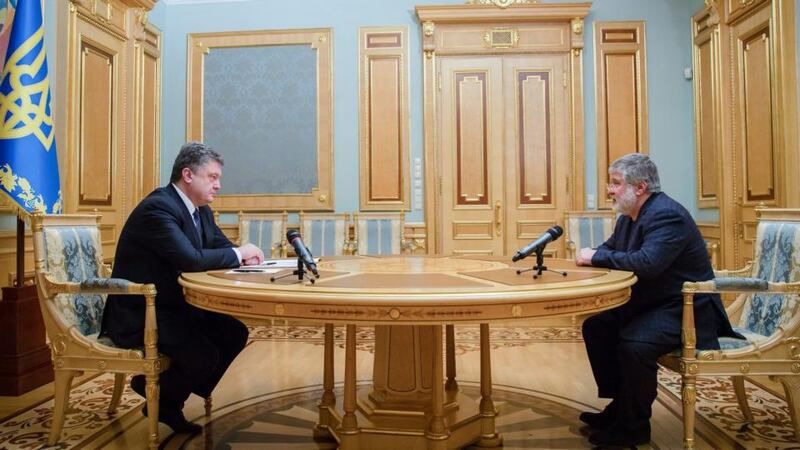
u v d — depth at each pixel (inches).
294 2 230.1
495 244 226.2
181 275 82.7
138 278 90.0
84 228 98.6
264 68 231.0
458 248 227.0
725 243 192.4
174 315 89.7
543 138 226.2
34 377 117.8
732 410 102.6
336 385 122.0
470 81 226.5
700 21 211.9
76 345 84.7
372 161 227.1
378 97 227.5
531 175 226.2
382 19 227.8
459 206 227.0
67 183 166.4
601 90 224.5
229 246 109.4
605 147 224.5
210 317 99.1
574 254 208.8
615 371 94.5
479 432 88.7
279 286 65.9
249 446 87.7
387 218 214.5
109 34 188.9
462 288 62.8
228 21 232.4
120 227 196.4
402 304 59.2
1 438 89.9
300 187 229.3
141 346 85.4
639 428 84.8
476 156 227.0
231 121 232.1
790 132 159.6
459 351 152.3
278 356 148.6
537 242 78.6
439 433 78.4
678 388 117.6
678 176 223.1
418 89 226.8
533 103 226.1
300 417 101.3
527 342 163.0
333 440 90.2
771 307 90.0
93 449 85.7
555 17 221.8
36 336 119.5
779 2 161.2
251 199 230.8
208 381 98.2
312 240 213.2
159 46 227.8
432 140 225.0
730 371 80.9
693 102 220.1
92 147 179.6
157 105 225.9
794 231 87.5
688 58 222.2
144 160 215.2
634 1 224.7
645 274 84.4
